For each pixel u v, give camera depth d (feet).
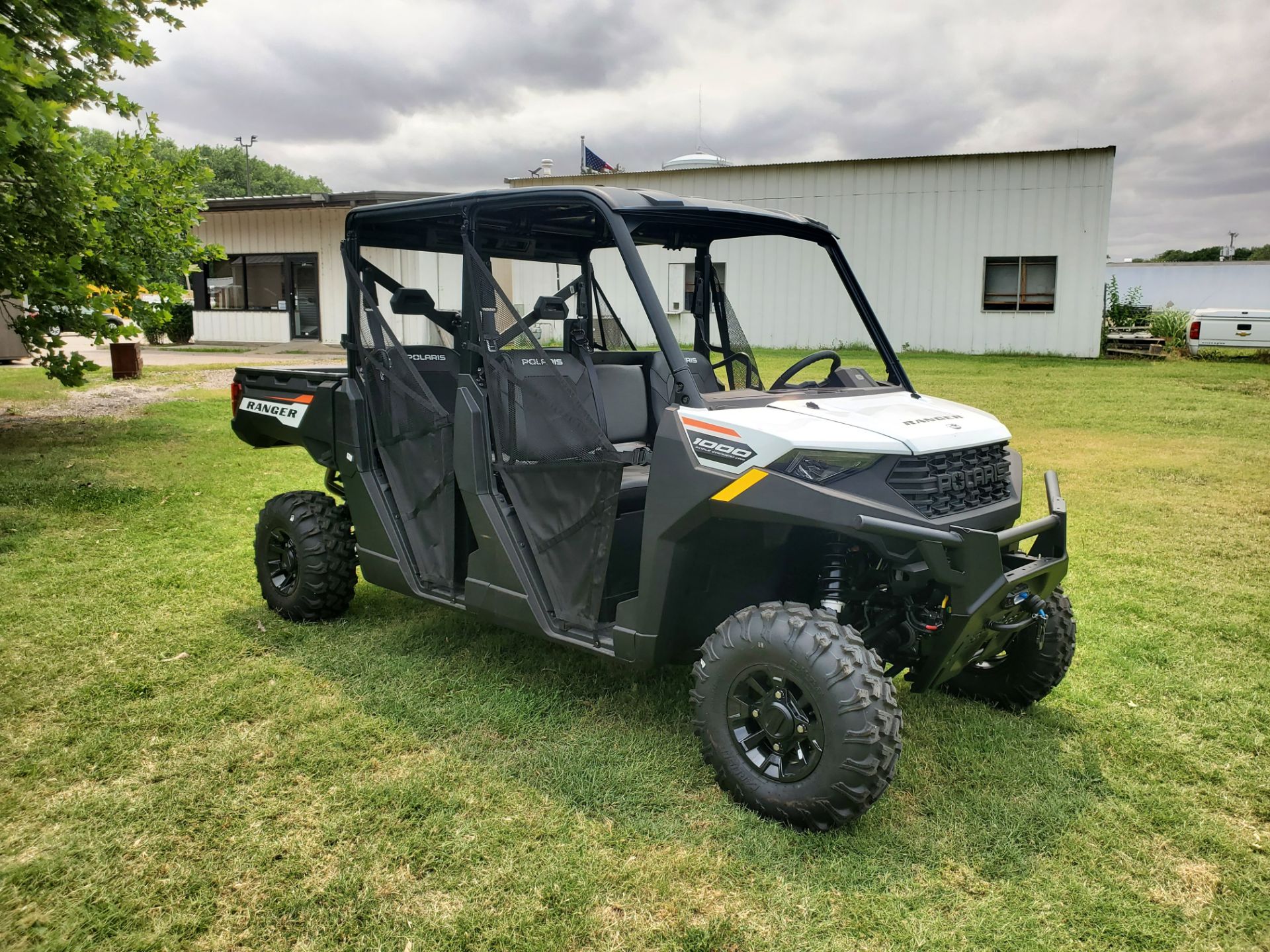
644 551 9.09
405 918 7.09
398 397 11.96
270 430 14.46
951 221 57.21
